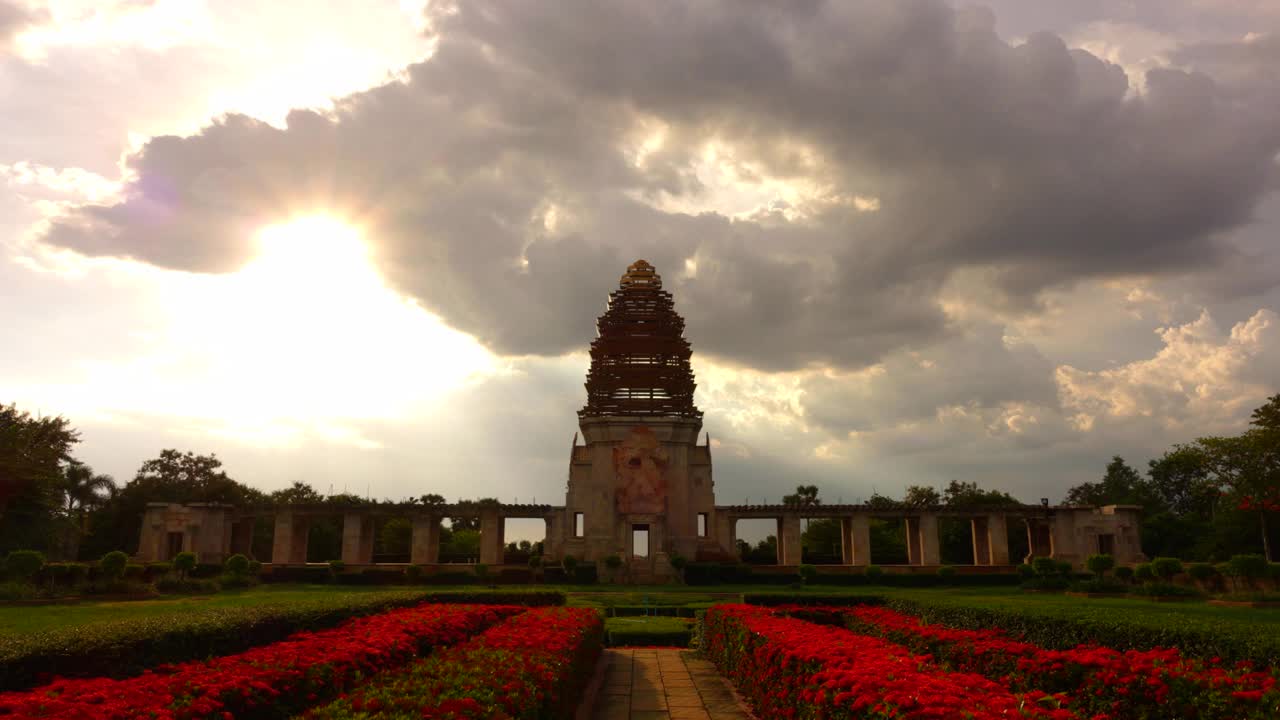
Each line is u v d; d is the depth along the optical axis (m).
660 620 51.97
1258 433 91.12
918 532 108.19
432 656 20.94
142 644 18.86
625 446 101.44
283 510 99.25
